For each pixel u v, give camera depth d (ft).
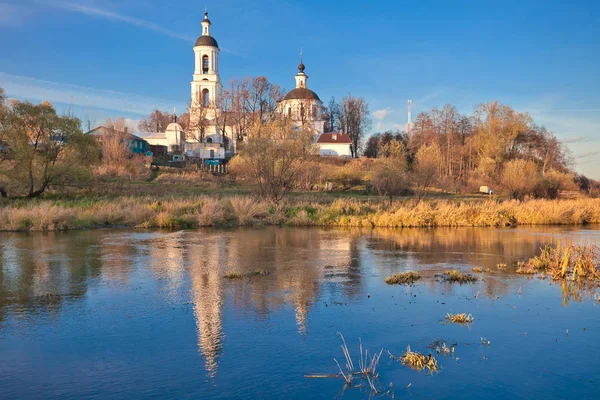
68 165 116.16
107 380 20.86
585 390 20.22
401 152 141.28
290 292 35.78
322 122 309.83
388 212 92.48
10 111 109.91
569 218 97.91
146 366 22.33
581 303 33.14
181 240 66.69
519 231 81.51
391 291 36.29
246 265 47.06
